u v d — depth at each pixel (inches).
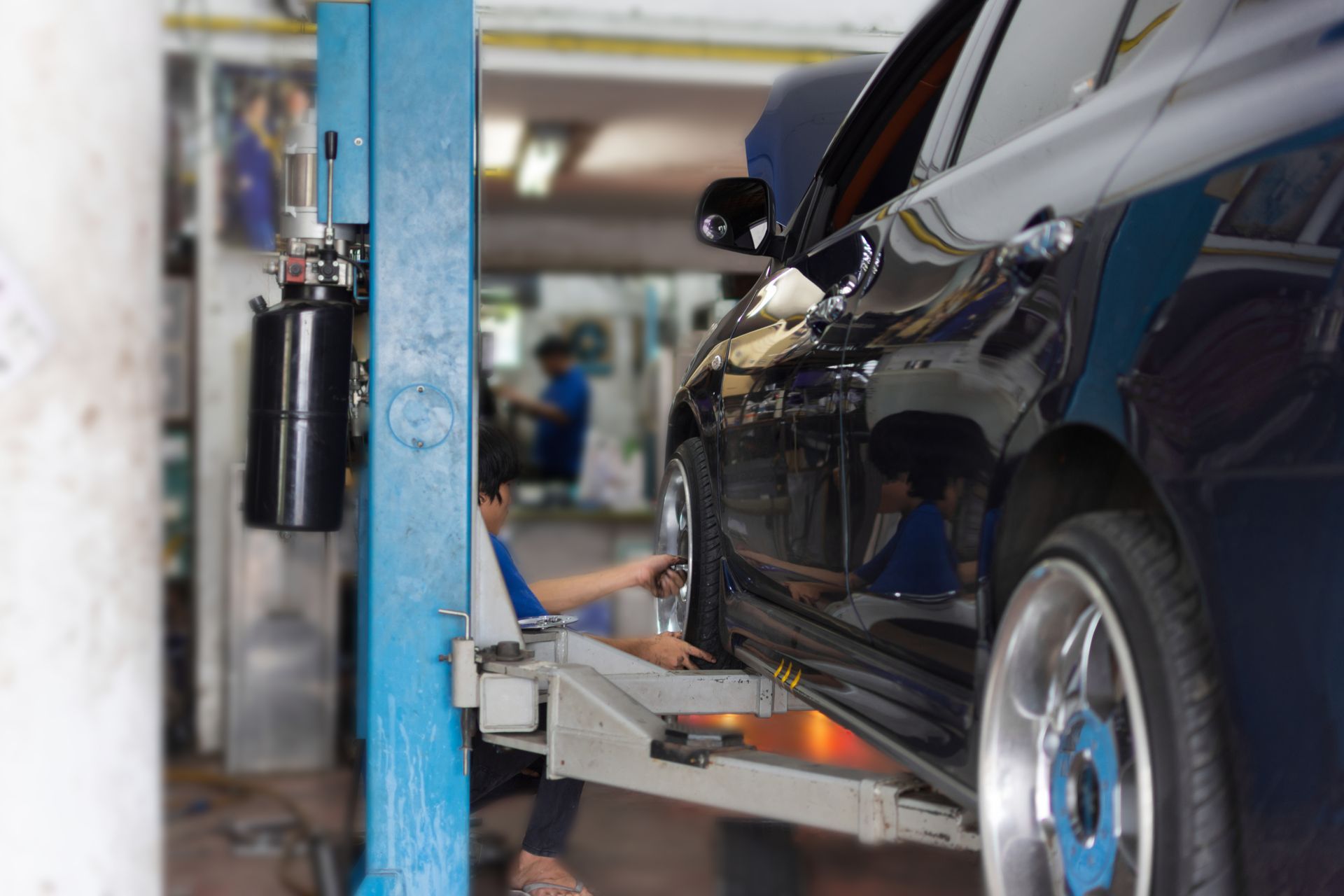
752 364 100.3
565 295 435.5
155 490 51.3
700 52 269.1
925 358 66.0
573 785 93.6
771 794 70.5
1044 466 55.7
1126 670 46.8
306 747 172.1
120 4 48.8
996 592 57.7
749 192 108.2
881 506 71.3
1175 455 45.2
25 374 46.2
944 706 62.7
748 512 99.2
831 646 81.0
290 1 90.8
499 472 103.7
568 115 313.9
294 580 175.8
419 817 83.3
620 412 437.7
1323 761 39.8
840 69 145.4
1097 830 51.1
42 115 46.5
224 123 182.4
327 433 85.7
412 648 83.4
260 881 110.7
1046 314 54.6
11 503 46.1
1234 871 42.6
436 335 83.7
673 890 97.2
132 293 49.6
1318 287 40.6
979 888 97.3
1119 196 51.5
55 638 47.0
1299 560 40.2
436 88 83.8
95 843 48.2
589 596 118.3
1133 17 61.9
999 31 78.7
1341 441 39.1
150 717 51.0
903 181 96.0
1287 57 46.9
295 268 87.3
